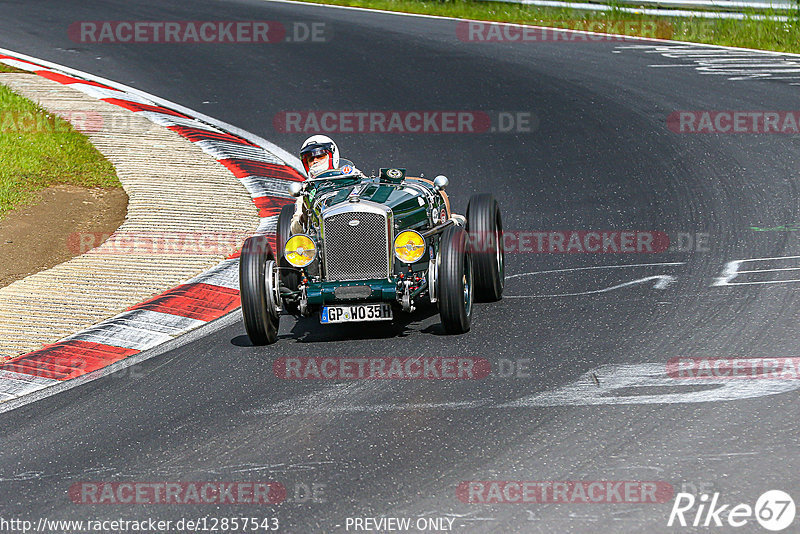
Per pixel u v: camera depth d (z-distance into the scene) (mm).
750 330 26875
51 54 79500
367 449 21250
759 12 81000
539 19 89938
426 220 30922
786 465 19031
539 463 19938
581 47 78062
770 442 20031
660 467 19375
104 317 32656
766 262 33906
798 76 65375
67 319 32531
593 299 31219
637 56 74062
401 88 67875
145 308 33219
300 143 57344
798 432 20375
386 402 23828
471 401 23422
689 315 28641
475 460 20297
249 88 69625
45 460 22375
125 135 57031
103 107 63156
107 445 22906
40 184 48406
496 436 21344
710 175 46625
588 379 24234
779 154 48938
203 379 26828
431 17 93812
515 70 71000
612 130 55688
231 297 34281
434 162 52531
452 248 28328
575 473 19406
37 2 102688
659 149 51562
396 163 52844
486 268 31016
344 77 71562
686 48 76750
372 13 96312
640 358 25453
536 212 43562
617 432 21047
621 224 40750
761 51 74750
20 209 45062
